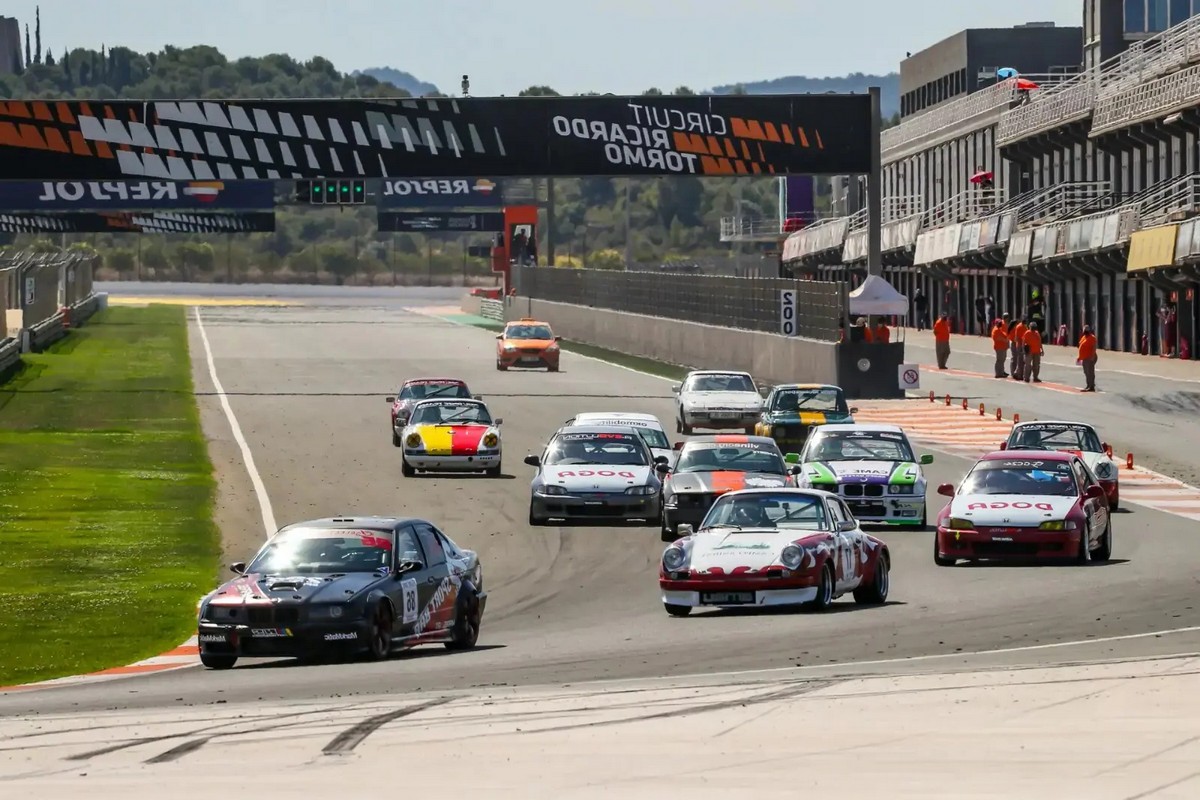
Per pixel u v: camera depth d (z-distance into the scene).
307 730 47.41
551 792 37.97
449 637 71.56
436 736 45.91
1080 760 40.44
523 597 89.62
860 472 111.75
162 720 50.72
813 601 77.69
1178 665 56.66
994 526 94.44
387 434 175.12
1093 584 86.62
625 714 49.09
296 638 66.19
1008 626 72.06
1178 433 170.12
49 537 110.38
